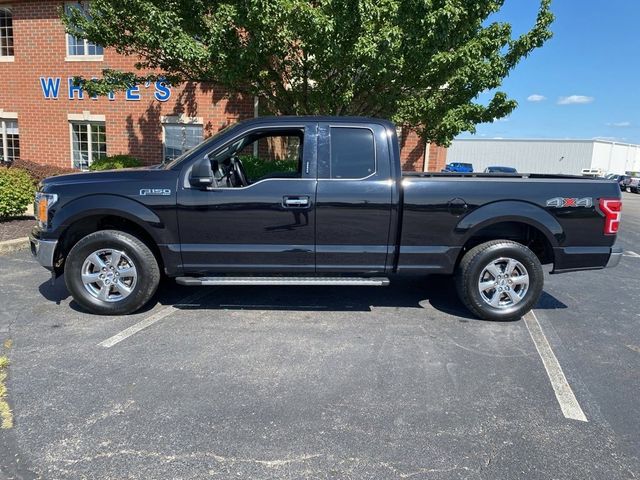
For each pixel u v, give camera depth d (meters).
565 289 6.32
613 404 3.33
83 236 5.04
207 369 3.70
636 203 25.89
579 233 4.73
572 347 4.32
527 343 4.37
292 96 8.68
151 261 4.73
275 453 2.70
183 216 4.61
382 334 4.50
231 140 4.73
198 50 7.58
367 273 4.84
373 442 2.83
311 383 3.52
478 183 4.65
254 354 3.99
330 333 4.50
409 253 4.72
